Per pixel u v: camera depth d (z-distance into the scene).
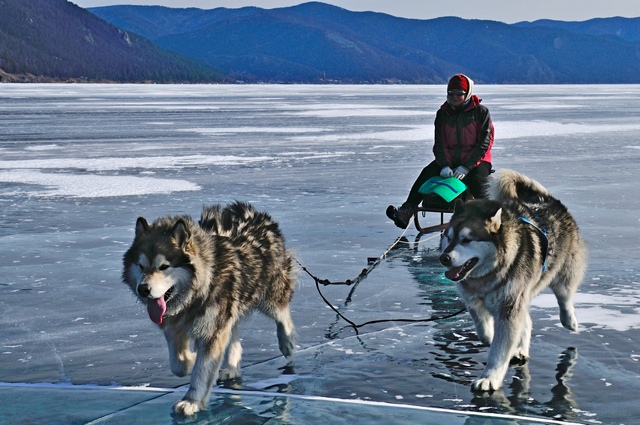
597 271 8.72
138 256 4.68
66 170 18.45
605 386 5.31
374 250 10.05
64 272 8.81
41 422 4.71
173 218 4.98
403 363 5.84
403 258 9.66
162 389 5.31
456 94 9.60
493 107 62.19
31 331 6.72
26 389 5.31
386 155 22.31
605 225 11.46
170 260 4.62
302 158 21.52
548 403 5.01
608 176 17.16
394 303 7.63
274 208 13.06
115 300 7.73
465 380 5.46
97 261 9.34
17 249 9.96
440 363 5.84
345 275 8.79
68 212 12.65
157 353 6.14
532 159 21.02
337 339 6.46
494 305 5.48
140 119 42.22
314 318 7.13
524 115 47.88
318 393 5.23
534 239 5.55
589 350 6.08
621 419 4.74
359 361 5.90
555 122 39.69
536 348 6.13
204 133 31.48
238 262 5.14
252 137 29.27
